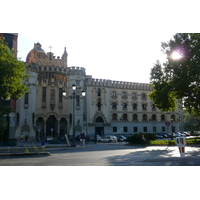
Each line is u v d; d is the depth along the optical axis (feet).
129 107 218.38
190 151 66.85
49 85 193.98
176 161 44.24
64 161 49.37
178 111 244.42
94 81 206.49
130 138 118.21
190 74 92.07
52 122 197.98
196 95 103.24
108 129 205.87
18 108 172.96
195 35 92.79
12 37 170.30
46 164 44.21
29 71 180.45
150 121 224.94
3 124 82.23
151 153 64.44
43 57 222.07
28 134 172.45
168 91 101.45
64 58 233.14
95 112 202.18
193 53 91.66
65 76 203.72
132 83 226.17
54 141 110.63
